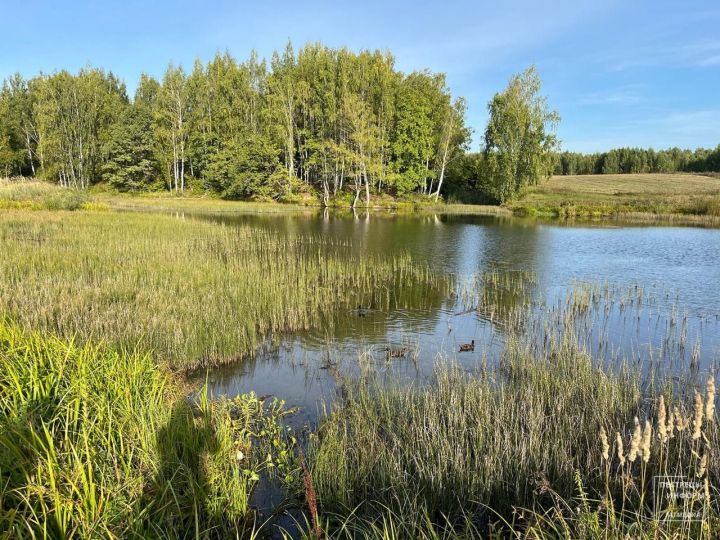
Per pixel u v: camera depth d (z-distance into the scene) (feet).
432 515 16.76
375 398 25.80
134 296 40.63
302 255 73.51
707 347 36.09
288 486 17.71
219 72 210.38
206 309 37.60
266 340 37.27
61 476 13.96
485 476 17.99
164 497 14.98
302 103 187.21
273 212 156.56
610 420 22.33
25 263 48.49
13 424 15.42
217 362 32.01
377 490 17.67
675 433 20.17
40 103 207.51
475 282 58.85
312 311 45.32
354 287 55.77
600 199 184.14
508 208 173.06
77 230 75.25
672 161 405.59
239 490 16.14
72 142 208.03
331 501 17.12
